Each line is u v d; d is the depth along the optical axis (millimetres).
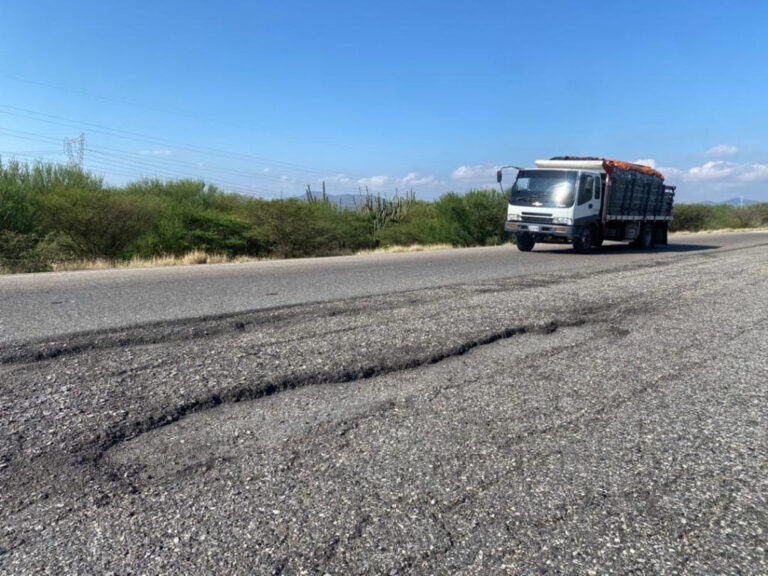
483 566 1911
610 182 17812
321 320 5742
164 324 5395
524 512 2260
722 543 2104
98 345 4598
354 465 2615
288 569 1872
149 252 18656
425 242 27453
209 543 2006
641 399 3695
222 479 2465
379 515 2201
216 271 11211
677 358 4762
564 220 16625
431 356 4449
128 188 24922
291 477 2490
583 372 4258
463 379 3975
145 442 2820
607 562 1961
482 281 9398
